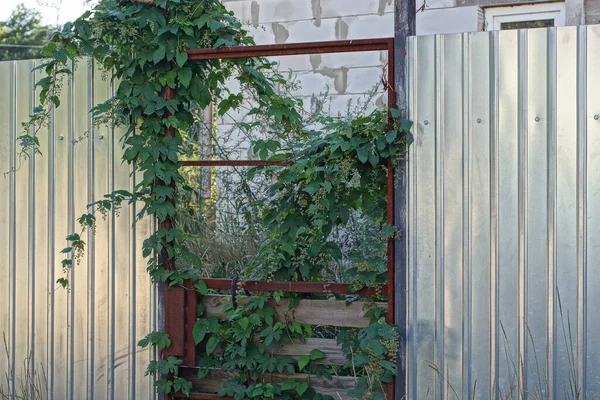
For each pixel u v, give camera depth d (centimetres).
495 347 363
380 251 383
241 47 392
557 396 354
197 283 408
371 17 671
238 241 518
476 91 362
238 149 627
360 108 662
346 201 384
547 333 355
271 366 394
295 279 404
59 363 439
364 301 387
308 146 388
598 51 346
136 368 425
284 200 395
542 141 354
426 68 369
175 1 395
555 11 628
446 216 368
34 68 417
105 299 429
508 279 360
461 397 368
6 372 449
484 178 362
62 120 434
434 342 371
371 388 379
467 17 642
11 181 445
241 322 391
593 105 346
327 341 396
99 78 427
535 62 354
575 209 350
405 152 372
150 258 417
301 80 687
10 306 448
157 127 404
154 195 407
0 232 448
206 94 418
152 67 405
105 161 427
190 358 409
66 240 437
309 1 689
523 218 357
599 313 347
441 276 370
